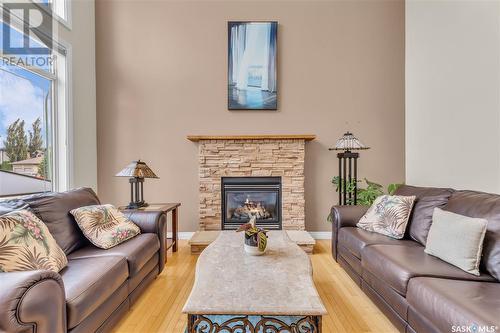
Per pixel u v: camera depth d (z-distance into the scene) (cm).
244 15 363
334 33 366
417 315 139
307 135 345
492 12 224
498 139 221
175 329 170
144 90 364
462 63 255
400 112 369
